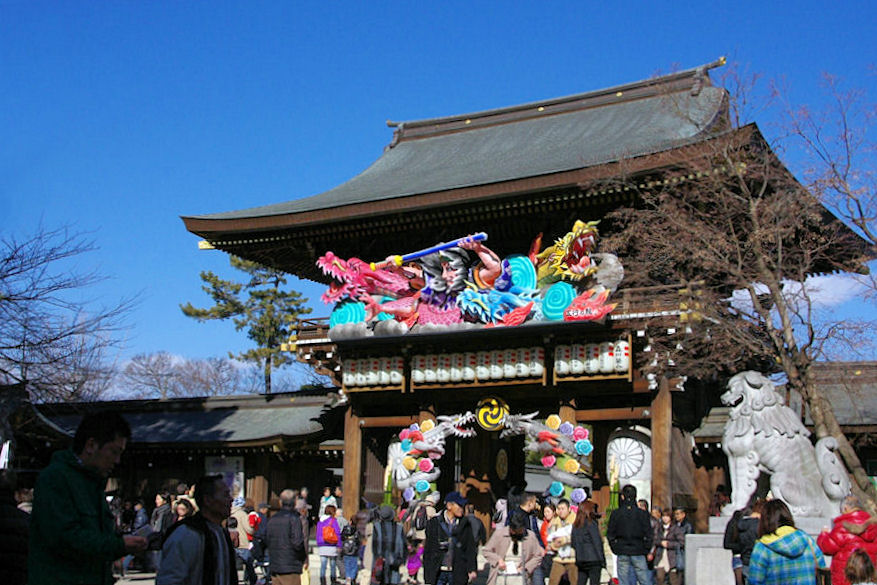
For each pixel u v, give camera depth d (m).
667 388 36.22
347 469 42.44
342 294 41.09
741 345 33.00
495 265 37.75
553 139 48.78
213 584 9.52
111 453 8.53
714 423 37.53
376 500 43.72
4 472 11.25
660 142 40.62
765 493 25.12
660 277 37.59
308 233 42.47
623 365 36.12
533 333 37.59
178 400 50.75
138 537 8.77
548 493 37.84
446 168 49.00
